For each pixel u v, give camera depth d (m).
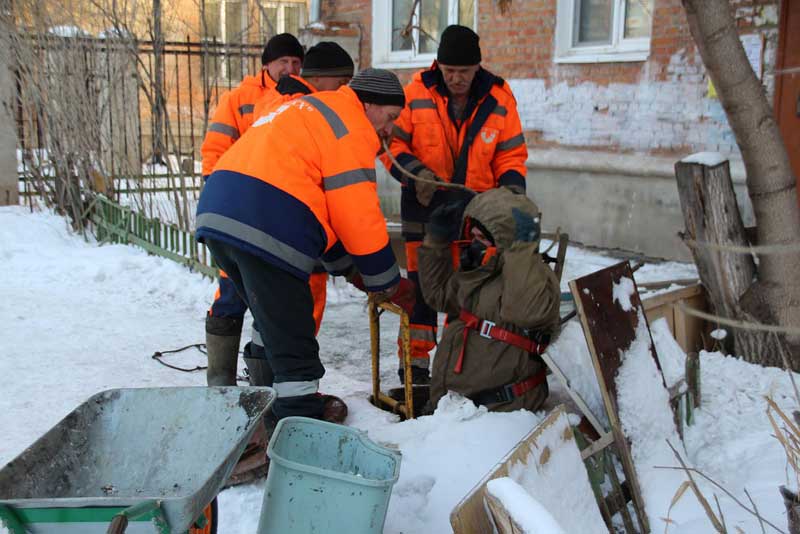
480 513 2.23
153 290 6.64
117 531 1.76
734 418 3.92
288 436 2.63
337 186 3.16
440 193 4.34
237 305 3.90
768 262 4.47
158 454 2.40
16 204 9.73
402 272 7.19
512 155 4.41
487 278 3.58
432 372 3.76
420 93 4.36
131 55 8.74
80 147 8.62
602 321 3.27
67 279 6.91
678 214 7.29
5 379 4.57
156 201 8.63
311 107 3.21
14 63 8.98
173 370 4.79
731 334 4.72
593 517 2.80
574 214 8.20
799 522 2.57
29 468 2.14
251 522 3.03
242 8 14.49
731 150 6.81
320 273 3.86
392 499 3.04
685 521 3.03
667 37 7.19
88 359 4.95
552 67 8.20
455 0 9.28
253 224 3.06
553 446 2.75
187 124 14.43
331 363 5.09
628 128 7.61
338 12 10.76
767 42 6.39
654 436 3.31
